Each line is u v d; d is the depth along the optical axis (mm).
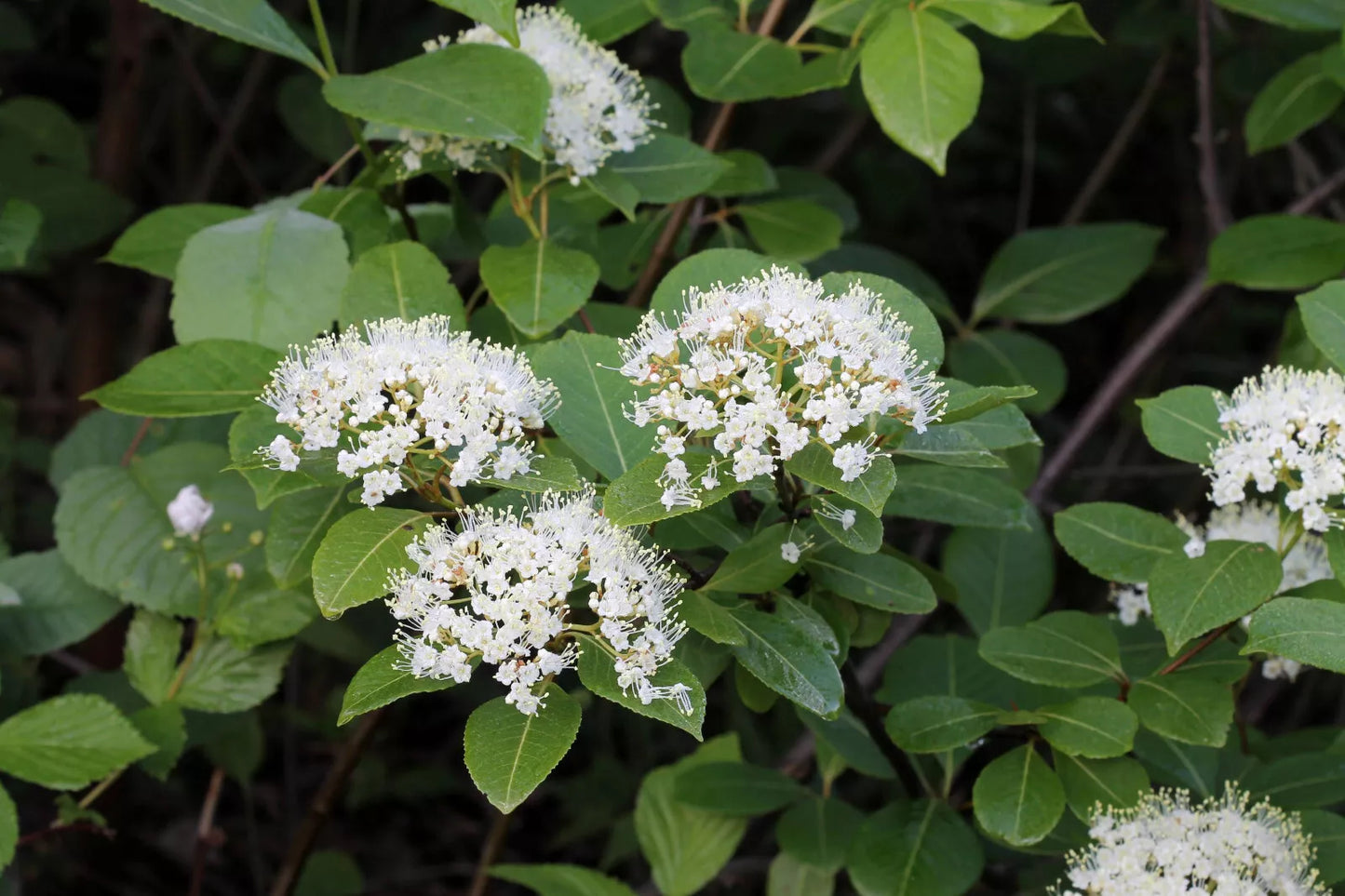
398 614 845
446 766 1358
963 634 1252
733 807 1048
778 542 887
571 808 1278
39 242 1181
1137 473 1264
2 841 946
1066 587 1324
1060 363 1174
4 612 1026
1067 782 940
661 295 906
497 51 939
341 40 1396
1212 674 948
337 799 1069
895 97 931
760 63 1024
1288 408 902
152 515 1028
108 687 1074
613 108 1000
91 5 1400
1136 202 1591
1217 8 1276
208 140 1487
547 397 893
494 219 1037
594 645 847
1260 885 921
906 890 961
